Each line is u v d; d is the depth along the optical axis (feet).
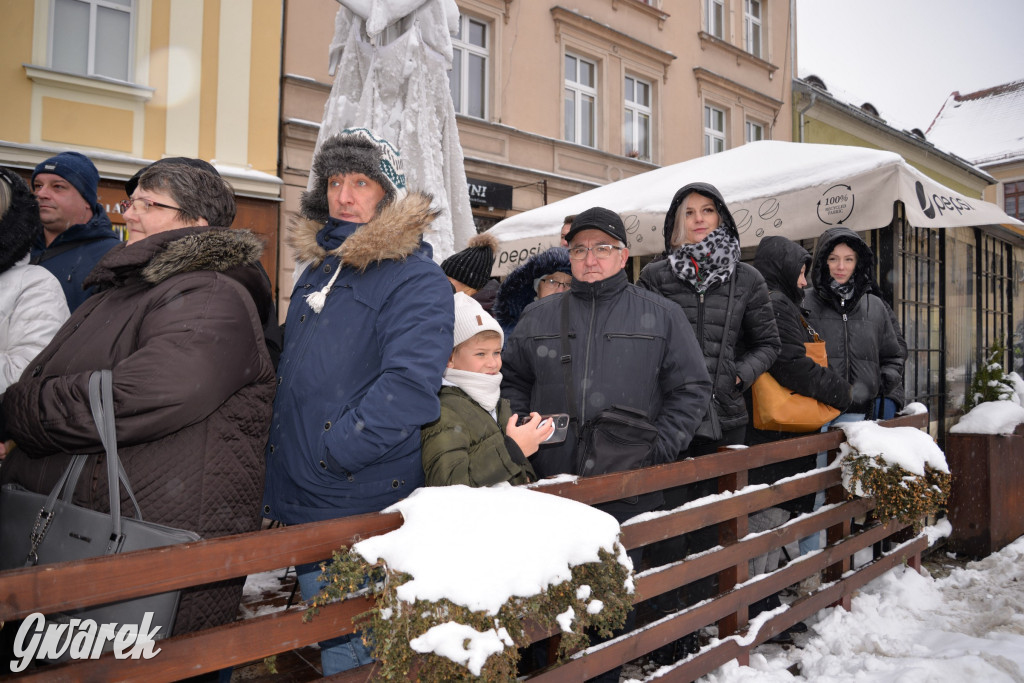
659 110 41.42
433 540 4.33
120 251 4.87
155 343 4.37
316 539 4.35
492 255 7.86
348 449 4.84
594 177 37.93
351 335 5.33
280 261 26.18
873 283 12.85
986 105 122.31
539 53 35.63
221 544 3.94
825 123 53.16
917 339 14.80
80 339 4.90
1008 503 13.79
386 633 4.15
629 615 7.05
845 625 9.46
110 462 4.22
